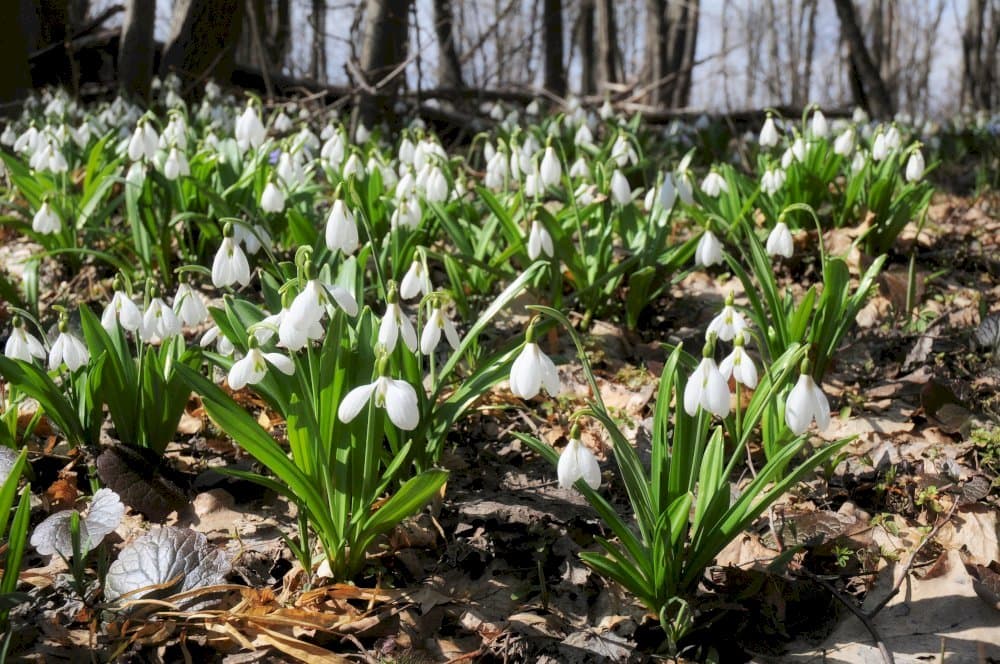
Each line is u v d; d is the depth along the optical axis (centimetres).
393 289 35
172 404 44
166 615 35
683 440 35
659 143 142
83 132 89
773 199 73
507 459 47
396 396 32
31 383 41
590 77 320
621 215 66
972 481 41
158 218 68
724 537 35
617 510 43
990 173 122
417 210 58
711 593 37
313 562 39
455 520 42
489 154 75
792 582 37
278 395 39
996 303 64
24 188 70
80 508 42
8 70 129
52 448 45
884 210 69
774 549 39
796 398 33
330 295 34
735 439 46
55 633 35
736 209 70
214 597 36
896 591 36
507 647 35
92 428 44
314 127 118
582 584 38
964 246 74
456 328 59
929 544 39
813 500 43
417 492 36
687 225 82
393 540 40
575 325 61
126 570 36
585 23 316
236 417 35
